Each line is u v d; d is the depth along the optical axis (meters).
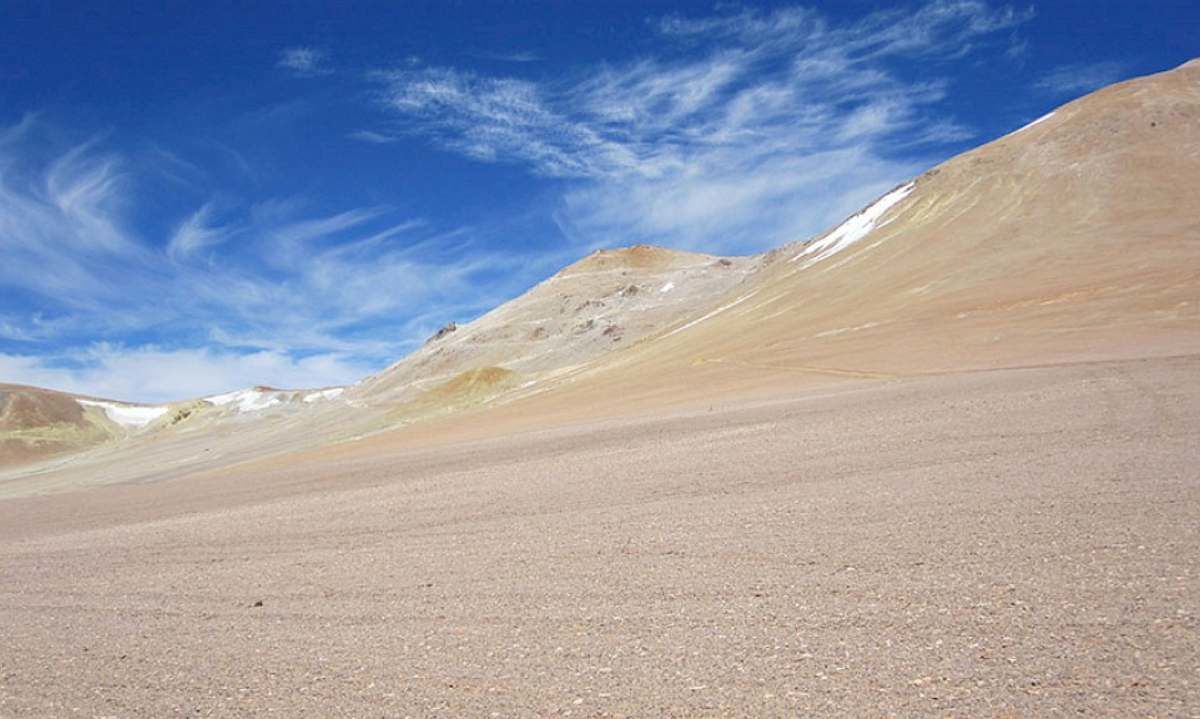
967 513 11.05
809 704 5.81
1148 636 6.34
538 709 6.20
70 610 11.31
